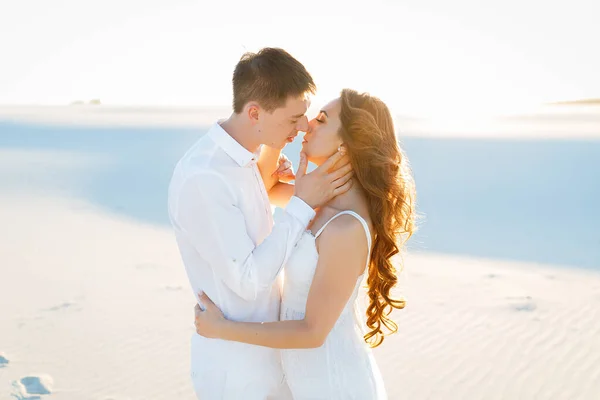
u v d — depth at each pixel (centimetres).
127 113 6238
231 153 273
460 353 537
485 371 505
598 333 571
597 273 762
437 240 934
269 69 264
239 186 275
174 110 7438
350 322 284
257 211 286
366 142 273
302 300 278
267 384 292
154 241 931
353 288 268
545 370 505
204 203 267
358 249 265
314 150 278
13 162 1934
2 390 473
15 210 1184
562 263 809
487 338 565
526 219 1091
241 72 269
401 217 294
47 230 1010
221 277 272
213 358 290
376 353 540
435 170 1652
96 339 566
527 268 786
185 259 290
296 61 271
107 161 1927
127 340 565
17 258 834
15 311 633
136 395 471
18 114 5631
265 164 323
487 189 1384
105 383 488
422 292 688
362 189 282
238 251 266
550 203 1228
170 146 2345
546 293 685
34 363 518
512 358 526
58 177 1612
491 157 1877
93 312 630
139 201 1272
